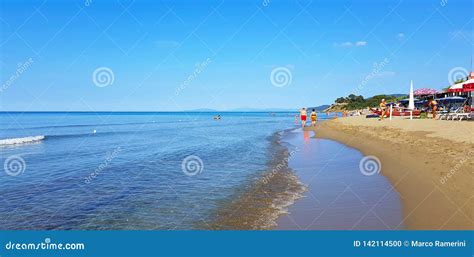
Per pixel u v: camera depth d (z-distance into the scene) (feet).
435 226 23.48
